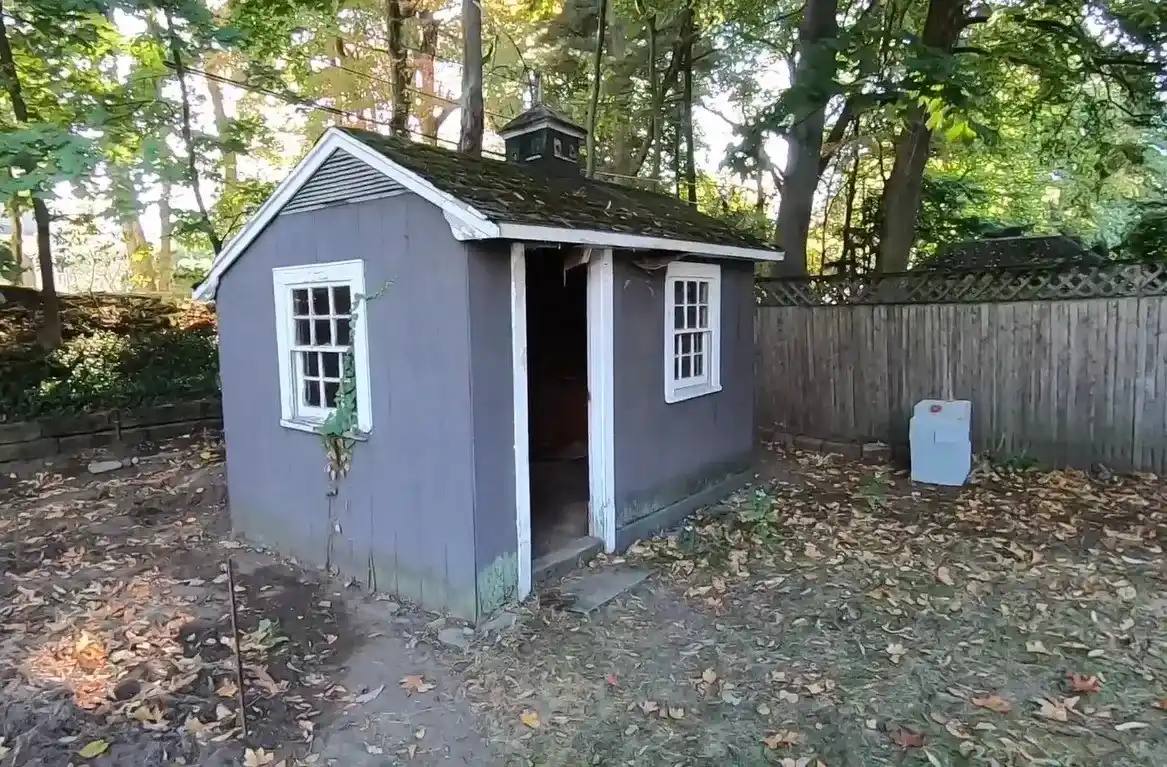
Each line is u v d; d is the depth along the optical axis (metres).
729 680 3.75
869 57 7.77
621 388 5.61
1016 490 6.85
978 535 5.73
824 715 3.42
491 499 4.43
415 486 4.64
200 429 9.67
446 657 4.04
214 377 10.05
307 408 5.42
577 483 7.30
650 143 14.19
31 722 3.39
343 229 4.88
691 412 6.56
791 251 9.66
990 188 16.55
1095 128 11.36
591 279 5.37
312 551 5.41
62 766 3.09
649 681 3.76
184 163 8.93
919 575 5.01
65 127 7.62
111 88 9.55
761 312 9.26
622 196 6.97
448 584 4.52
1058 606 4.46
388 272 4.62
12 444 8.05
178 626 4.40
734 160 9.22
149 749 3.21
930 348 8.07
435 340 4.40
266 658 4.02
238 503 6.08
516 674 3.85
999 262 9.83
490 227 3.97
